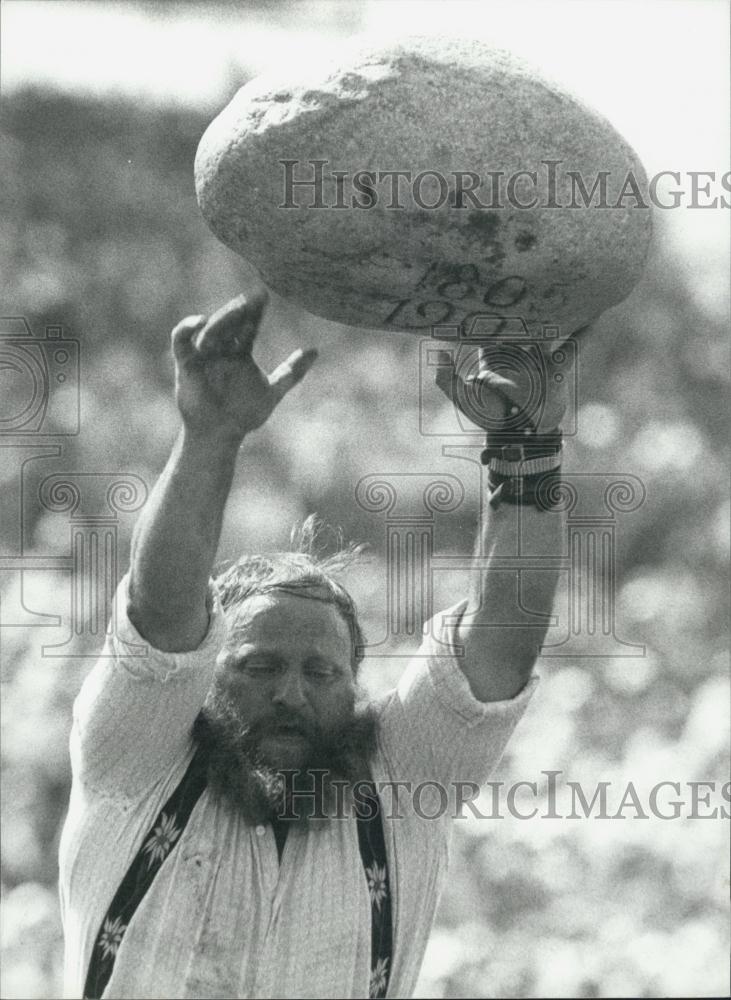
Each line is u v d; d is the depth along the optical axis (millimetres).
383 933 10852
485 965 21500
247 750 10781
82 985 10461
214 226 11227
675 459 36031
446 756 11219
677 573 34844
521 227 10578
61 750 25938
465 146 10438
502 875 22781
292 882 10641
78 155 37562
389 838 11023
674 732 27516
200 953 10445
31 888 24297
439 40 10695
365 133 10414
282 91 10617
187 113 38344
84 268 36812
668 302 38375
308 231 10617
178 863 10555
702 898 22375
